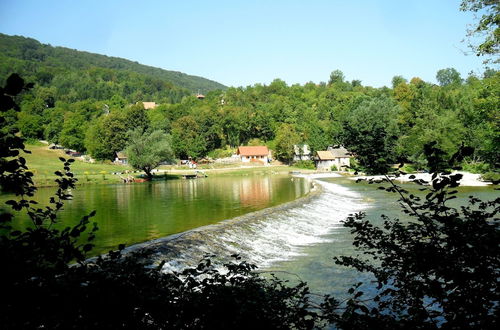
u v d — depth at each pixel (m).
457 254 4.73
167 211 31.56
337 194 40.59
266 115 135.25
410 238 5.40
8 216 4.30
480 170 47.97
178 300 4.63
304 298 5.55
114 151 113.56
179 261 15.05
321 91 190.12
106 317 3.87
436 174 5.08
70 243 4.36
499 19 15.61
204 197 42.06
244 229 21.20
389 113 77.62
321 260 17.73
